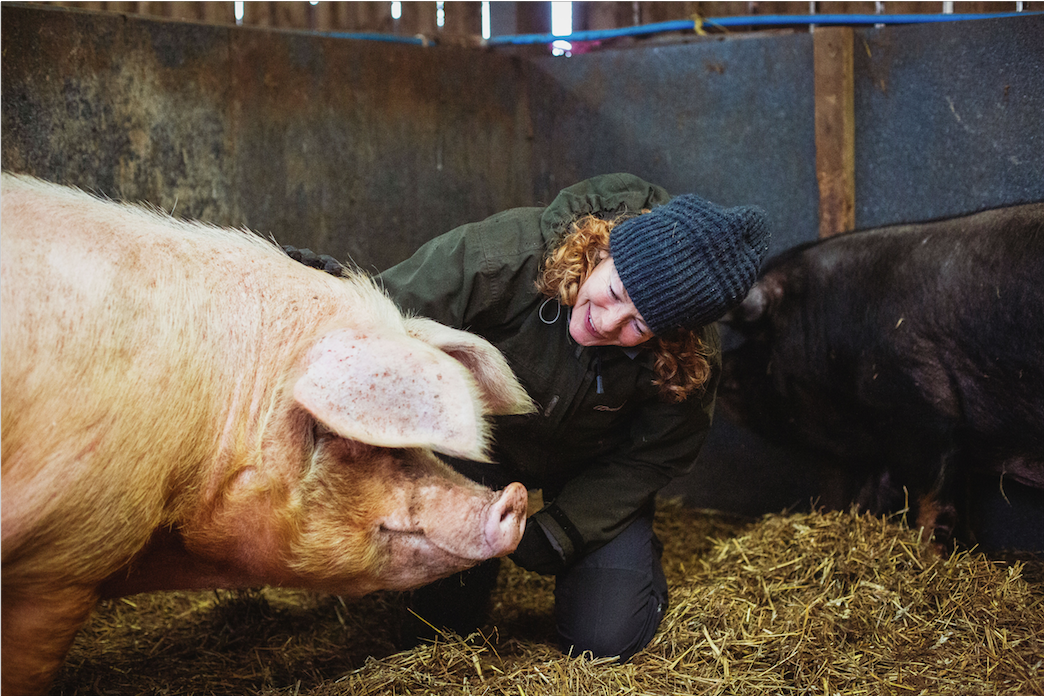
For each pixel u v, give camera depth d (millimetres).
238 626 2734
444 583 2572
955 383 3227
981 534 3461
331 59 3836
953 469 3299
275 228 3729
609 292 2031
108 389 1677
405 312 2258
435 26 4602
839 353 3441
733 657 2422
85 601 1763
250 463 1854
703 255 1969
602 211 2346
